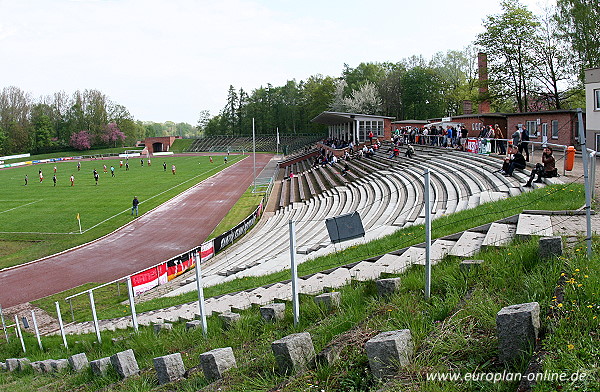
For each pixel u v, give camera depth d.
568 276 6.17
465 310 6.18
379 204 27.00
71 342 15.99
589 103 28.94
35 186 66.06
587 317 4.97
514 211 12.81
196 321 11.62
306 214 34.53
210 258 29.61
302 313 8.88
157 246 34.12
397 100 102.12
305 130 150.00
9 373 14.47
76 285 26.55
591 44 39.53
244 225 35.41
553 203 12.62
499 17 48.19
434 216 18.64
